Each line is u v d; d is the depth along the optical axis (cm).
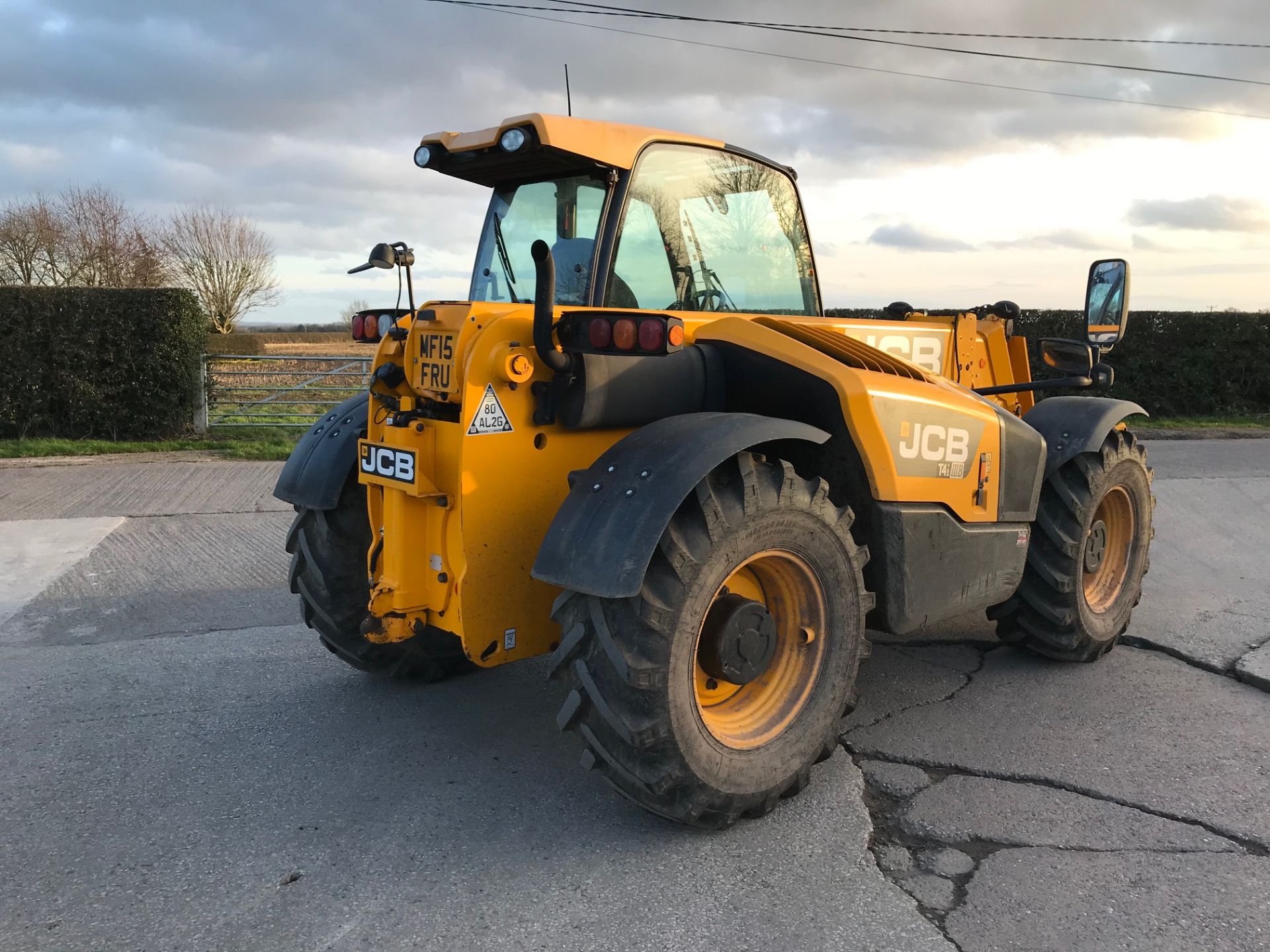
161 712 359
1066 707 364
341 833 271
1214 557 606
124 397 1134
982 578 346
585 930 225
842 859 258
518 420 274
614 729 246
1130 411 409
